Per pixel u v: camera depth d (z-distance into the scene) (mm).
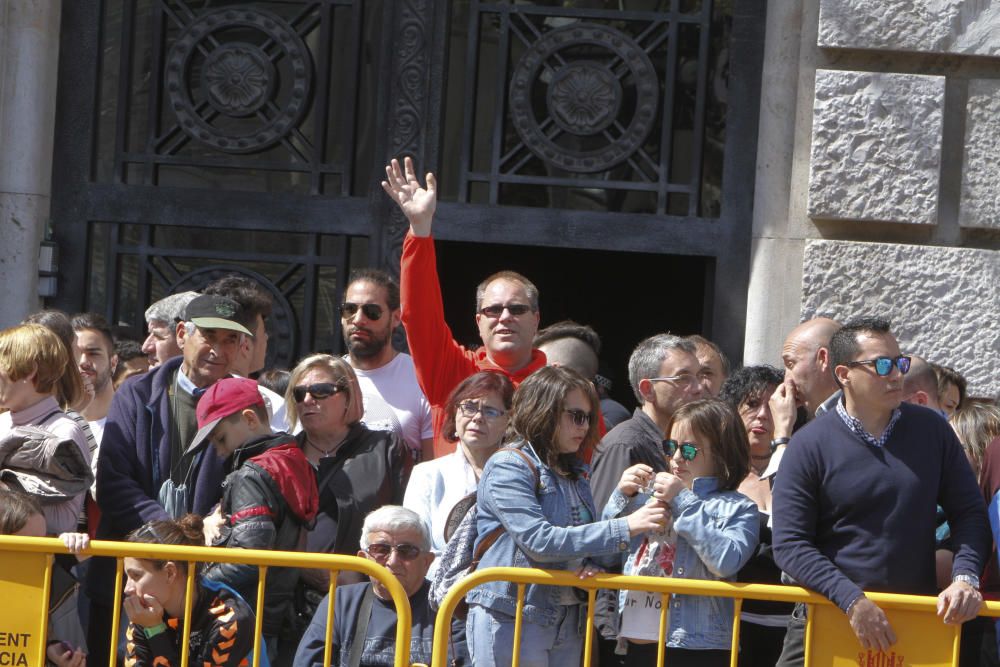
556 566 13148
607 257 30328
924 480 12906
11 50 21141
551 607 13125
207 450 15234
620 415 18062
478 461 15125
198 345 15680
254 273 21594
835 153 19625
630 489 13219
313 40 21438
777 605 14492
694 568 13289
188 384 15773
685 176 20938
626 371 30719
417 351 16906
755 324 20281
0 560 13117
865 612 12328
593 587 12805
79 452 14531
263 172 21531
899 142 19562
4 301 21125
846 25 19562
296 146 21453
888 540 12797
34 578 13109
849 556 12859
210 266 21672
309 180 21438
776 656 14594
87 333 18500
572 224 20984
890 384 12812
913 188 19562
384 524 13938
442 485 15266
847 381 13055
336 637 13906
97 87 21656
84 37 21625
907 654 12617
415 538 13977
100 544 13047
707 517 13055
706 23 20891
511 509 12945
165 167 21688
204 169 21609
